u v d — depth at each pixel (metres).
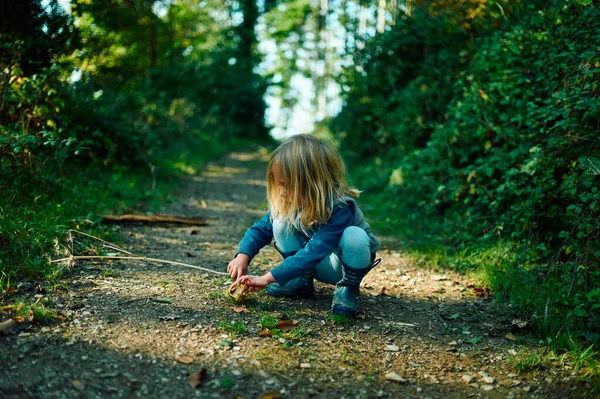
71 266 2.92
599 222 2.78
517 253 3.62
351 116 9.64
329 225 2.43
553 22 4.06
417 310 2.87
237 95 22.11
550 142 3.29
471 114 4.82
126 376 1.90
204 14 11.73
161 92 9.60
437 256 3.94
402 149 7.29
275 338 2.29
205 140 13.87
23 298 2.44
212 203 6.16
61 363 1.93
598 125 3.07
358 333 2.46
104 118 5.86
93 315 2.36
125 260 3.27
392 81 7.90
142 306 2.52
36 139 3.76
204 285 2.92
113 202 4.82
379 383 2.02
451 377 2.12
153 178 6.45
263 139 23.73
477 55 4.97
